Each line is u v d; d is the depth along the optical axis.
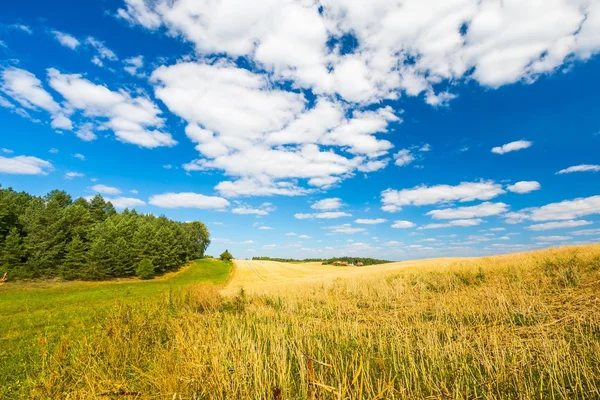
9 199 54.16
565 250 20.30
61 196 79.88
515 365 5.88
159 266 66.00
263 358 6.82
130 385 5.36
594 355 6.02
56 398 4.91
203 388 4.88
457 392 4.93
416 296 15.33
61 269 48.91
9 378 6.96
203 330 7.78
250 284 41.28
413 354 7.17
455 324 9.75
